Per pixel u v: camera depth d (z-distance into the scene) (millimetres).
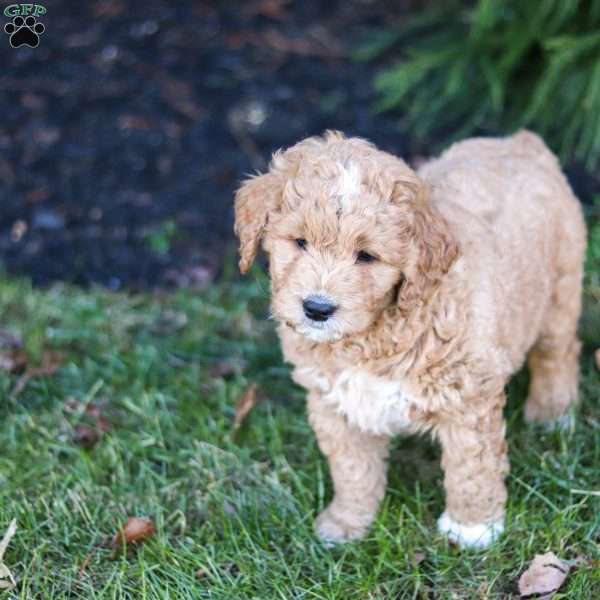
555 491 1354
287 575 1290
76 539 1340
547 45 1784
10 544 1326
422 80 1925
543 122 1812
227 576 1290
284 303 1202
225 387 1507
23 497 1368
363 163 1199
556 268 1374
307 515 1351
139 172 1828
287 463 1404
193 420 1471
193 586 1271
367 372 1245
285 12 2160
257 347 1564
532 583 1261
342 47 2057
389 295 1213
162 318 1623
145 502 1374
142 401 1481
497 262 1268
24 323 1608
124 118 1910
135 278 1692
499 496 1305
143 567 1284
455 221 1261
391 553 1301
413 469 1406
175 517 1360
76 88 1971
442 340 1224
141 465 1406
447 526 1321
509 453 1396
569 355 1440
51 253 1725
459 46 1911
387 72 1952
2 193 1798
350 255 1188
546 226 1331
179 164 1836
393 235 1189
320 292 1184
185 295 1649
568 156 1795
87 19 2137
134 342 1587
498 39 1895
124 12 2154
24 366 1551
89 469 1403
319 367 1265
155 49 2059
